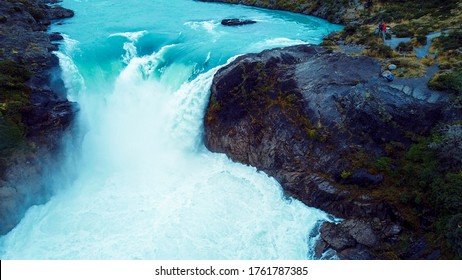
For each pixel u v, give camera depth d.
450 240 19.92
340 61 30.83
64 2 60.22
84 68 37.00
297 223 25.62
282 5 58.47
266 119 30.03
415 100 26.19
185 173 31.14
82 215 27.33
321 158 26.97
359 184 25.05
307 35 44.19
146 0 63.38
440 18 39.69
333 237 23.81
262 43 40.34
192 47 39.28
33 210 27.52
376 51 32.19
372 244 22.69
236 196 28.34
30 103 29.05
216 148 32.56
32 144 27.61
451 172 22.25
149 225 26.33
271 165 29.33
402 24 39.78
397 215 22.95
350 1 51.53
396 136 25.47
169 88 36.47
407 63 29.80
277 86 30.52
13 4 43.78
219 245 24.69
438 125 25.03
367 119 25.98
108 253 24.34
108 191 29.52
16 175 26.31
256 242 24.75
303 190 26.86
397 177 24.28
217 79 31.81
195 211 27.20
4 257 24.22
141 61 37.34
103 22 49.91
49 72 33.16
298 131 28.39
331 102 27.78
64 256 24.22
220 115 31.94
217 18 52.56
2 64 30.39
